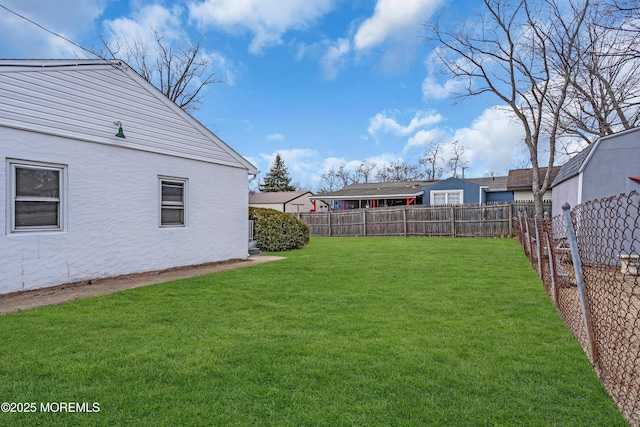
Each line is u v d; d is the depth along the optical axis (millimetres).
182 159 8266
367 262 8680
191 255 8445
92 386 2572
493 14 15289
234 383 2613
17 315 4355
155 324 3982
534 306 4605
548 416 2191
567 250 6902
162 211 7910
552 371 2773
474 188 22000
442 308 4539
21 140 5570
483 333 3611
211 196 9016
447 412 2238
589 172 8383
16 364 2916
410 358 3006
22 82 5578
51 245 5957
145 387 2561
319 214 20391
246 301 4988
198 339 3496
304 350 3193
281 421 2162
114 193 6906
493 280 6301
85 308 4664
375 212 18906
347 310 4492
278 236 11789
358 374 2734
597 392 2463
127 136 7125
